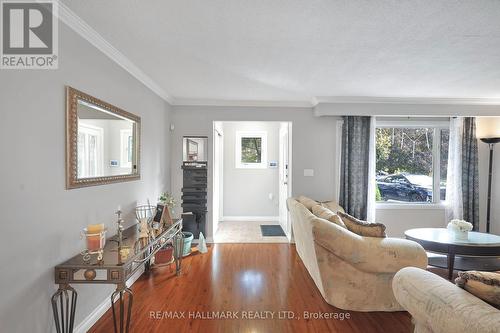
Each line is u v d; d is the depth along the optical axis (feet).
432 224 14.64
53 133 5.49
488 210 13.97
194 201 13.99
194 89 11.84
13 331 4.63
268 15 5.85
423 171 15.01
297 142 14.01
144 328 6.81
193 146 13.89
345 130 13.88
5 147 4.46
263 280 9.57
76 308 6.33
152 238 7.56
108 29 6.53
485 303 3.54
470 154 14.07
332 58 8.22
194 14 5.83
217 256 12.00
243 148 18.98
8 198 4.51
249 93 12.45
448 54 7.84
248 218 19.08
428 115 13.23
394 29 6.42
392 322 7.13
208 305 7.91
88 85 6.67
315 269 8.37
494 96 12.55
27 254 4.89
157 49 7.68
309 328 6.86
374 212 13.99
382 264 7.09
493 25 6.16
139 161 9.60
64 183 5.82
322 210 8.93
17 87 4.70
